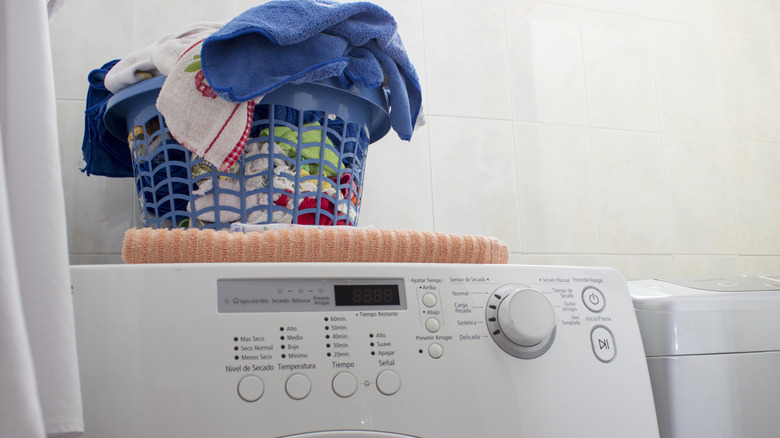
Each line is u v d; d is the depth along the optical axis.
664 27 1.45
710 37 1.49
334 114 0.78
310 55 0.72
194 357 0.48
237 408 0.47
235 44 0.70
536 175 1.27
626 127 1.37
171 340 0.48
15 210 0.35
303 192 0.77
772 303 0.77
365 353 0.51
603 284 0.63
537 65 1.32
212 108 0.70
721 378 0.73
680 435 0.71
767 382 0.74
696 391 0.72
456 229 1.20
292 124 0.76
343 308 0.52
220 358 0.48
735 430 0.72
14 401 0.29
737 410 0.72
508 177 1.25
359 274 0.54
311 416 0.49
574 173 1.30
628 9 1.43
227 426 0.47
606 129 1.35
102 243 1.03
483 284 0.57
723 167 1.43
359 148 0.85
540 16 1.35
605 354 0.59
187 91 0.70
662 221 1.35
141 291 0.48
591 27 1.39
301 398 0.49
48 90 0.38
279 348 0.50
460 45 1.27
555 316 0.59
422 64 1.24
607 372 0.59
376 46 0.79
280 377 0.49
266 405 0.48
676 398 0.72
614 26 1.41
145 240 0.53
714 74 1.47
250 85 0.68
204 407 0.47
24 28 0.37
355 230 0.58
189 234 0.54
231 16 1.14
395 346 0.52
